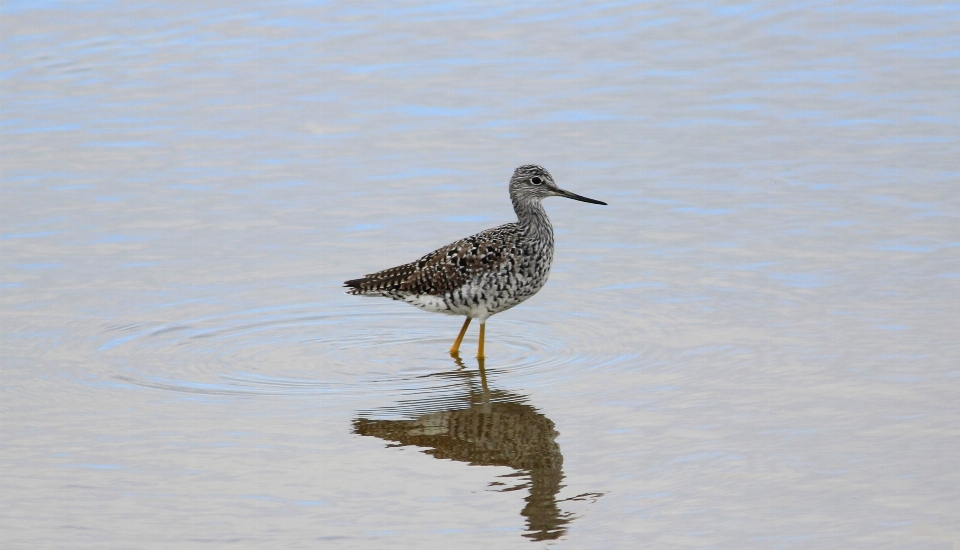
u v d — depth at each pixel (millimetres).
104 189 18812
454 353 14094
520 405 12383
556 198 18312
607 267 16156
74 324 14594
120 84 23172
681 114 21078
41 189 18750
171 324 14688
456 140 20484
